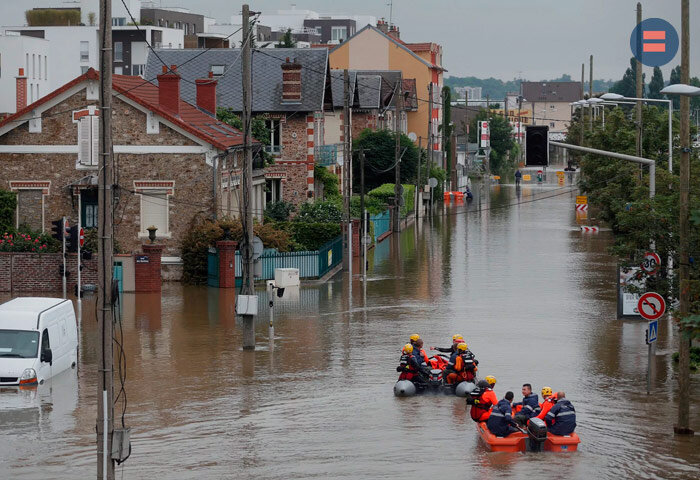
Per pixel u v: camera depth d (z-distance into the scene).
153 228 49.31
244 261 35.62
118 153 50.81
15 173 51.16
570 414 23.47
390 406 27.56
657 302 28.94
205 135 50.59
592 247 68.62
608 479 21.11
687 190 25.00
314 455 22.92
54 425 25.59
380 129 99.62
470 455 22.89
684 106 25.09
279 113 69.56
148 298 46.75
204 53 73.81
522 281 52.91
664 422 25.98
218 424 25.77
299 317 42.25
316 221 62.88
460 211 99.56
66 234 45.78
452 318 41.81
